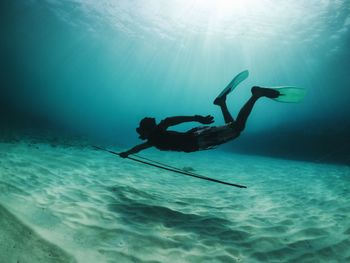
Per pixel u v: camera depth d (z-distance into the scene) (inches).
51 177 243.9
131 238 149.8
